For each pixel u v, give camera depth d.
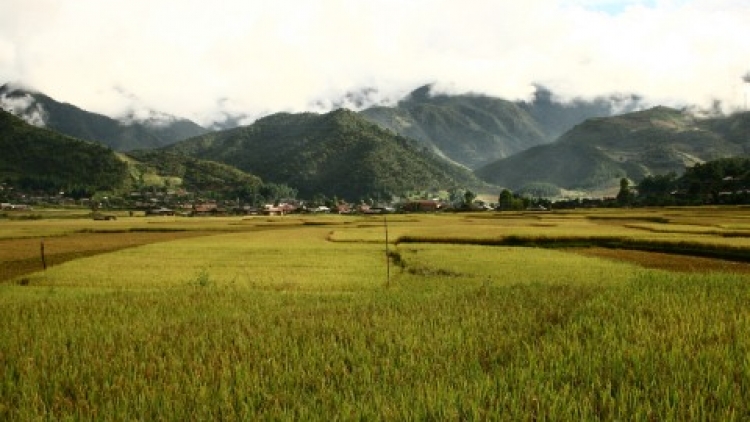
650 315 11.91
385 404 6.19
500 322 11.85
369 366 8.21
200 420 5.95
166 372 8.09
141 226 108.06
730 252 46.66
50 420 6.18
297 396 6.75
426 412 5.91
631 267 35.62
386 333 10.69
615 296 15.48
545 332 10.73
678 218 91.69
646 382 6.81
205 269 36.34
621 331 9.86
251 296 20.05
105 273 34.50
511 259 41.28
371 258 44.25
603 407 5.97
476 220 113.12
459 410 5.99
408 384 7.04
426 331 11.05
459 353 8.83
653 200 161.88
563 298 15.97
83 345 10.52
